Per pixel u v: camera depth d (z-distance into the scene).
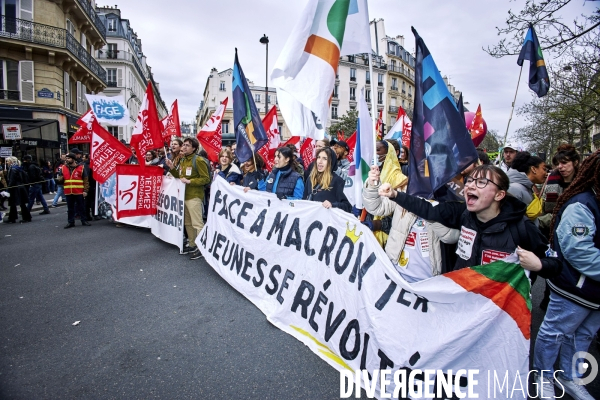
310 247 3.43
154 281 4.64
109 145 6.71
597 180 2.08
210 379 2.61
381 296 2.57
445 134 2.37
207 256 5.02
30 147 18.22
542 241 2.09
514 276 2.06
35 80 19.88
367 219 3.77
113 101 7.23
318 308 3.14
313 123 3.65
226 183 4.90
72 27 22.86
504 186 2.07
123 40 42.03
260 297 3.88
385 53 54.00
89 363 2.81
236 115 4.75
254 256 4.11
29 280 4.67
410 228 2.82
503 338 2.07
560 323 2.28
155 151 8.95
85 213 8.62
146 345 3.08
